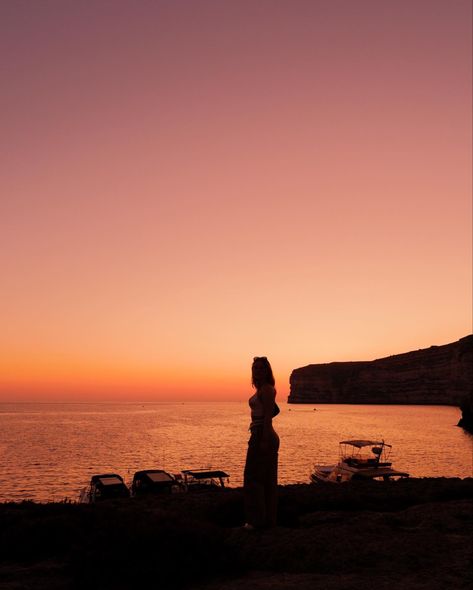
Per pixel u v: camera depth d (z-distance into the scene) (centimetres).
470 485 1264
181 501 1099
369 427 14800
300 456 8081
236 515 800
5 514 863
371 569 515
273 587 458
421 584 461
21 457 8425
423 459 7494
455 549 583
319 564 532
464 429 13600
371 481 1575
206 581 491
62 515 757
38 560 601
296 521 755
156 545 497
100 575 465
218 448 9919
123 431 14975
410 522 763
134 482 3156
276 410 664
